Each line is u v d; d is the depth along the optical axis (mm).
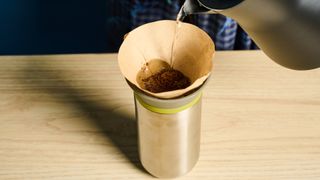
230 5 506
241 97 741
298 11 501
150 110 581
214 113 724
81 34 1351
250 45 1046
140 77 622
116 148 692
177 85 619
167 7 984
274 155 673
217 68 780
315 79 760
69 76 779
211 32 992
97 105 741
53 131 711
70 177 660
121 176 664
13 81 775
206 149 686
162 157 628
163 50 628
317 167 658
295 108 725
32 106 742
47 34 1346
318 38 520
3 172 665
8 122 723
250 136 696
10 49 1375
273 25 519
